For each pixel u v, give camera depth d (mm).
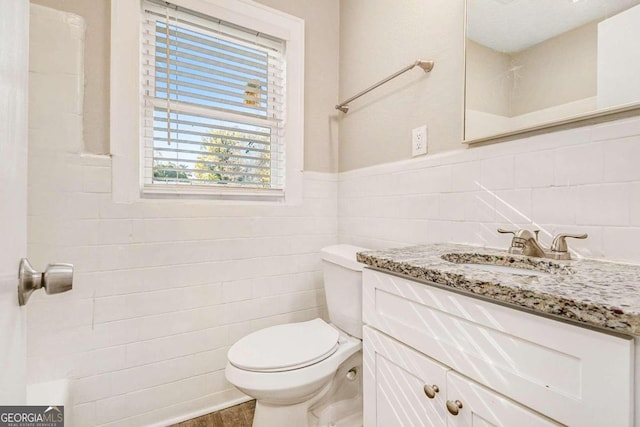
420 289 765
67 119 1181
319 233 1796
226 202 1521
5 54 368
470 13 1098
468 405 644
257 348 1170
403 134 1402
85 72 1211
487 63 1046
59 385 1136
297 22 1705
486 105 1047
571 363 492
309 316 1755
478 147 1091
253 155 1646
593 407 466
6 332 370
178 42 1421
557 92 875
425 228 1293
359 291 1262
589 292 514
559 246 829
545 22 908
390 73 1482
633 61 737
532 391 539
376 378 913
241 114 1604
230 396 1521
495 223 1038
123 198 1282
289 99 1695
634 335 429
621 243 767
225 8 1485
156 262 1354
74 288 1194
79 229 1203
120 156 1273
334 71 1861
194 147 1488
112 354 1264
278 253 1664
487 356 613
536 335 536
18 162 423
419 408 766
